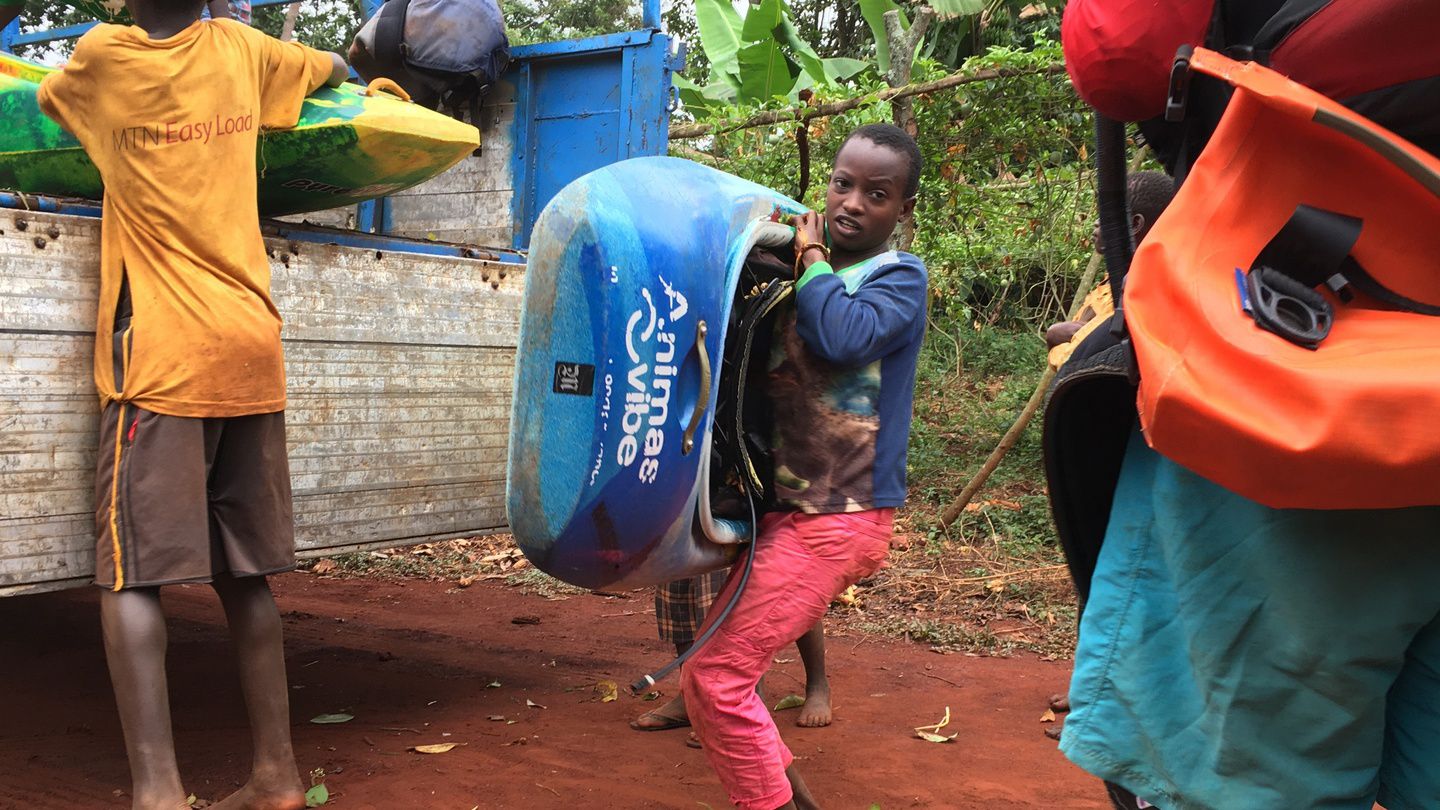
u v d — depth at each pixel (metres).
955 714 3.98
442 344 3.89
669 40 4.70
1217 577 1.59
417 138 3.52
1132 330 1.44
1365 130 1.37
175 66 2.73
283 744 2.87
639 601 5.90
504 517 4.15
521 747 3.55
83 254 2.89
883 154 2.56
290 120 3.24
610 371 2.07
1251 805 1.58
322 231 3.62
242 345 2.75
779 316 2.50
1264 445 1.30
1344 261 1.46
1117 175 1.88
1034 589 5.76
